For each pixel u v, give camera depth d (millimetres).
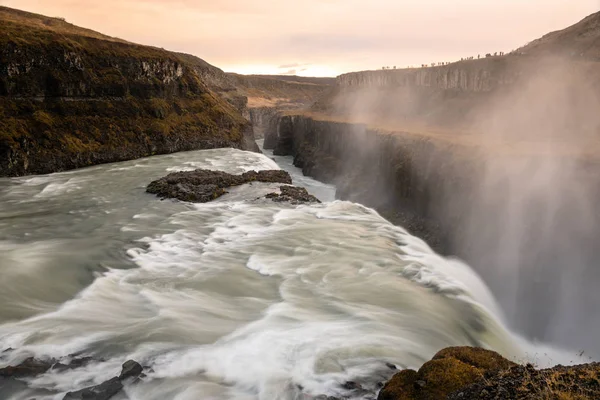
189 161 47625
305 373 10203
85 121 48031
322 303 14430
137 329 12141
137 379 9750
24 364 10250
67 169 42438
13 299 13992
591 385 7059
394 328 12797
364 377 10094
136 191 32594
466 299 15719
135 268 17203
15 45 43562
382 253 19875
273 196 30141
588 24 71500
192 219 24812
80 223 24000
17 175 38594
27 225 23594
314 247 20281
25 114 43281
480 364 8789
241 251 19531
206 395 9336
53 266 17047
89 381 9805
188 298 14477
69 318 12820
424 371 8555
